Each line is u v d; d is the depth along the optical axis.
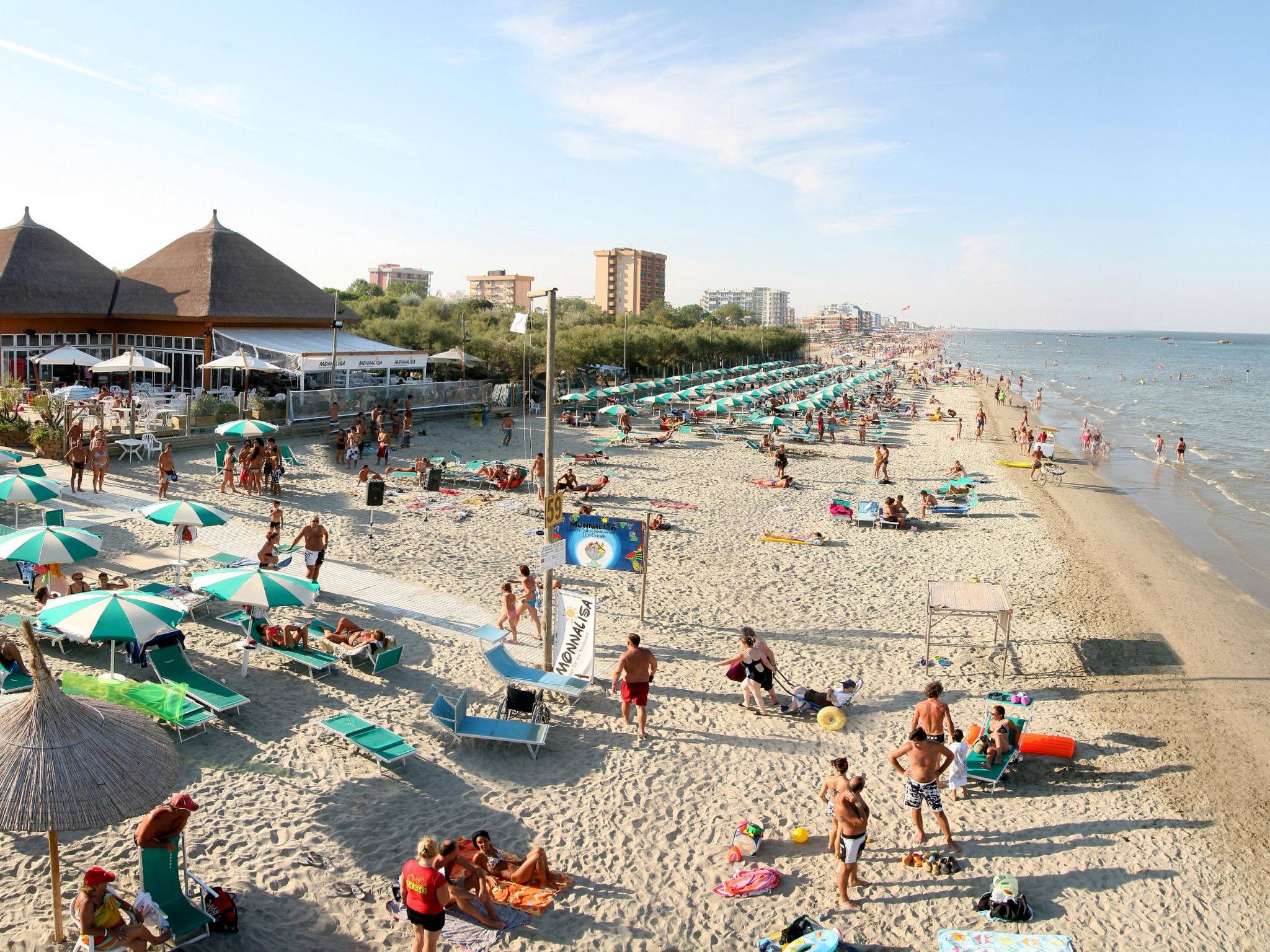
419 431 38.34
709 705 13.26
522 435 40.69
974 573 21.23
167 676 11.87
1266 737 13.24
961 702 13.84
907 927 8.54
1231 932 8.77
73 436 25.55
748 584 19.41
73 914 7.68
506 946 7.93
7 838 8.83
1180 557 24.38
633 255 186.62
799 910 8.73
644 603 17.55
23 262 38.25
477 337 58.19
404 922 8.09
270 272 43.56
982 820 10.57
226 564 17.36
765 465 35.81
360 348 41.38
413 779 10.59
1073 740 12.49
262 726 11.52
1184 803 11.17
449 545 21.06
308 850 9.02
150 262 42.81
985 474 36.41
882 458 32.78
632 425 47.22
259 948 7.56
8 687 11.14
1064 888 9.29
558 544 13.18
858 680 14.51
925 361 169.50
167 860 7.44
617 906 8.61
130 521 20.78
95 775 6.69
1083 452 43.81
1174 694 14.72
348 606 16.27
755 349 108.00
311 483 26.97
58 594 14.52
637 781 10.98
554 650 13.67
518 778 10.86
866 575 20.62
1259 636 17.98
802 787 11.11
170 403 32.75
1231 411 74.19
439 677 13.52
